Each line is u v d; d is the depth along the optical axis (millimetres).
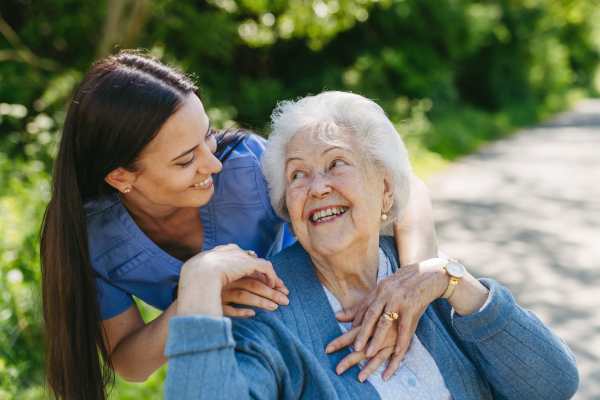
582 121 17328
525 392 1364
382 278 1521
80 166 1373
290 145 1435
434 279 1343
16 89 6168
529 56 19672
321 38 7965
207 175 1408
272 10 7867
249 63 10156
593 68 31844
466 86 17234
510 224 5766
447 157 9359
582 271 4473
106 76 1295
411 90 12227
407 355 1396
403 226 1648
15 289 2557
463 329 1335
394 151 1445
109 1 5672
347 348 1352
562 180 7988
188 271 1202
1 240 3004
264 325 1299
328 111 1422
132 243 1545
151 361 1447
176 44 8148
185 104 1299
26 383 2354
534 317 1390
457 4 13297
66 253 1384
